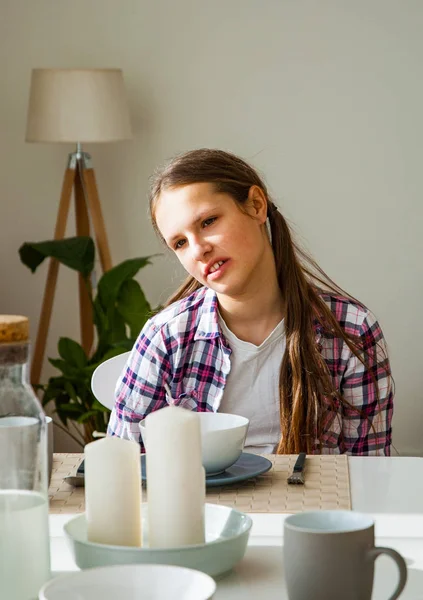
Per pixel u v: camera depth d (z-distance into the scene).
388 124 4.22
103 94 3.85
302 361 1.78
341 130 4.24
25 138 4.03
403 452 4.32
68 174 4.01
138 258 3.97
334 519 0.88
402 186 4.24
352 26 4.19
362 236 4.28
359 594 0.83
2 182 4.34
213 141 4.28
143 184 4.32
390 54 4.19
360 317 1.87
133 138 4.30
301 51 4.22
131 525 0.97
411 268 4.28
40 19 4.25
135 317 3.88
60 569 1.03
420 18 4.17
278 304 1.83
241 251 1.72
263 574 0.98
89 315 4.15
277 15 4.21
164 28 4.24
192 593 0.82
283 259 1.84
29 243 3.90
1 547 0.88
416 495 1.29
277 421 1.83
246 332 1.82
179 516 0.95
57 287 4.39
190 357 1.83
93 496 0.97
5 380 0.90
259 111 4.25
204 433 1.32
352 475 1.41
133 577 0.83
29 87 4.29
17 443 0.89
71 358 3.86
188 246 1.76
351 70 4.21
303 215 4.29
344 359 1.84
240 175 1.77
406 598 0.91
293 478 1.34
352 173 4.25
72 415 3.95
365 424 1.85
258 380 1.83
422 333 4.30
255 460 1.44
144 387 1.84
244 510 1.22
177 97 4.27
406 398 4.32
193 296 1.89
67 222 4.37
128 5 4.23
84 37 4.25
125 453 0.97
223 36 4.23
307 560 0.82
